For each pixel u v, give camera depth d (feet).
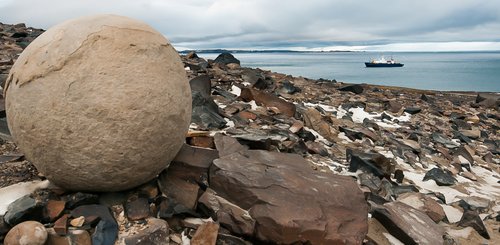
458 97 51.47
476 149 26.94
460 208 15.78
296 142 18.44
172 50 10.57
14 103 9.34
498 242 13.03
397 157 21.63
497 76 144.15
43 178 11.56
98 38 9.17
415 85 93.66
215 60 42.37
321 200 10.44
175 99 9.95
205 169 11.85
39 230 8.42
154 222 9.71
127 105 9.02
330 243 9.43
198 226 10.09
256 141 16.02
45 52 9.12
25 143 9.46
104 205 9.93
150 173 10.23
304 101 32.01
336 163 18.53
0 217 9.14
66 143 8.98
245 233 9.75
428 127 30.96
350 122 26.81
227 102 24.56
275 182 10.85
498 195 18.13
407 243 11.50
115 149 9.14
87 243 8.95
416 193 15.44
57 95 8.84
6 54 29.27
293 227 9.40
